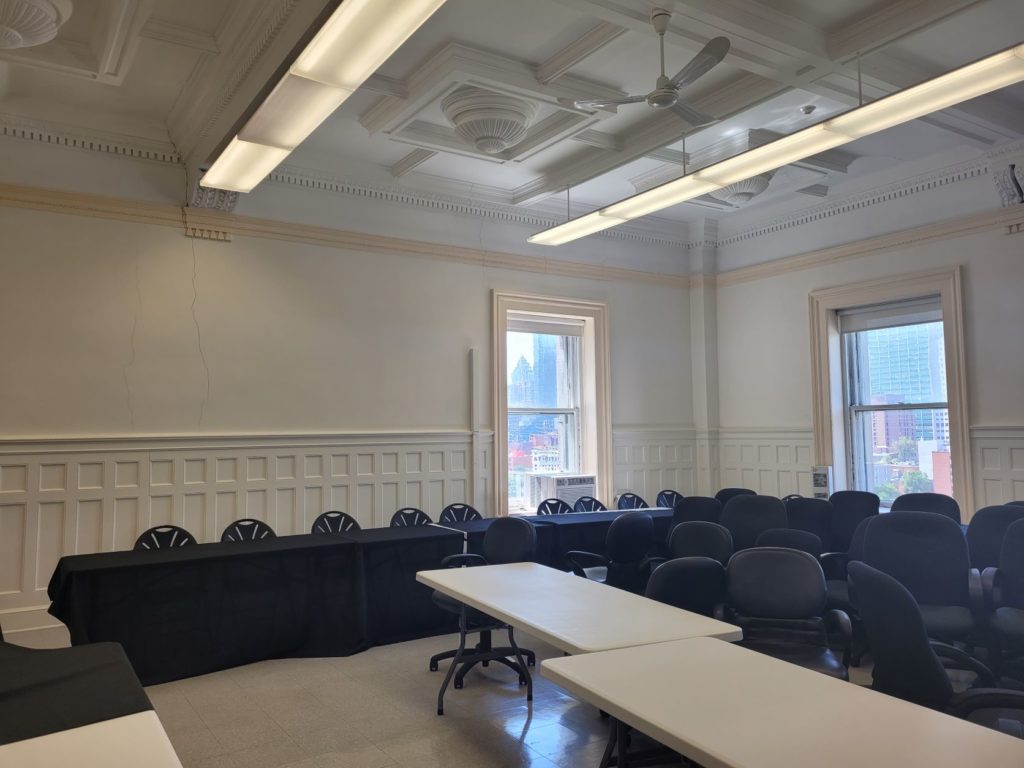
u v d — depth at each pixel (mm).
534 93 4734
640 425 8164
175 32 4184
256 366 5957
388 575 5105
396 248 6695
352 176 6414
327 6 2818
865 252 7043
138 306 5508
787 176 6852
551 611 3029
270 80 3408
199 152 5344
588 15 4094
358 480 6355
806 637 3404
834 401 7340
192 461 5629
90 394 5293
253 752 3328
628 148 5777
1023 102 5340
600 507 7141
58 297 5223
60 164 5277
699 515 5629
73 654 2557
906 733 1769
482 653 4152
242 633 4570
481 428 7070
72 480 5172
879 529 4094
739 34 4051
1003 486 5969
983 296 6152
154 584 4285
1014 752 1661
